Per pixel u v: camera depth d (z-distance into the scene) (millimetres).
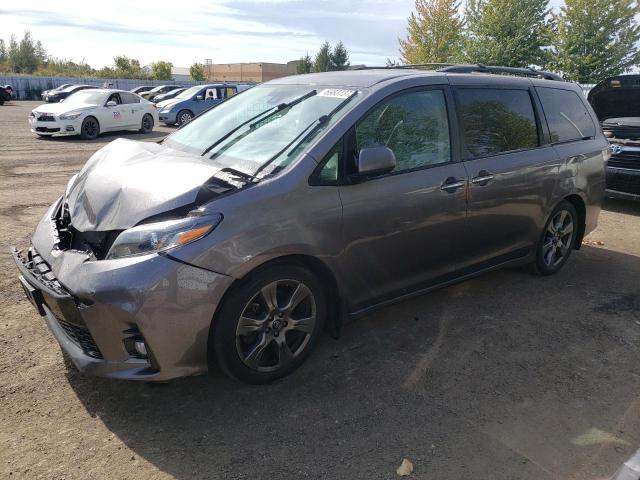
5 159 11211
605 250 6113
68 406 2947
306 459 2613
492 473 2551
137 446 2668
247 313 3010
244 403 3029
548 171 4613
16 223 6223
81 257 2812
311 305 3258
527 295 4656
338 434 2797
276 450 2668
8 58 70062
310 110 3578
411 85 3711
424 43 33719
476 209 4012
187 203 2846
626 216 7730
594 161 5164
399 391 3184
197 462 2574
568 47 29406
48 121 15422
